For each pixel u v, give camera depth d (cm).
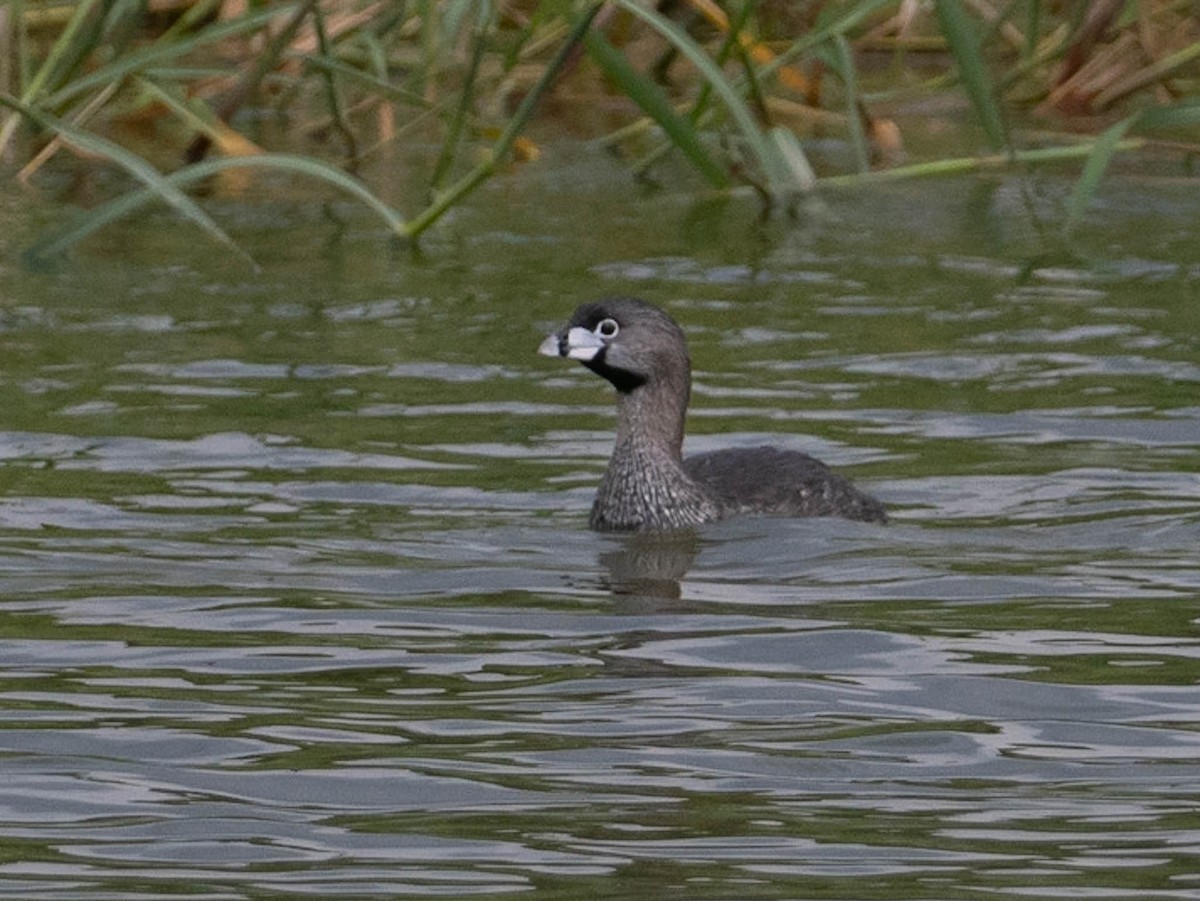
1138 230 2081
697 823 849
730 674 1028
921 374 1614
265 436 1460
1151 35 2436
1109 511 1310
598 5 1862
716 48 2536
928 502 1340
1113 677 1017
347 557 1223
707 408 1540
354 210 2184
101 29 2148
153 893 783
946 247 2027
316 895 780
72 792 880
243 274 1925
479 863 809
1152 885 787
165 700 988
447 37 2209
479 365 1647
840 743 937
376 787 887
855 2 2483
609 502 1323
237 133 2298
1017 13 2611
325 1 2389
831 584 1180
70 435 1449
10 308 1794
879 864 807
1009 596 1150
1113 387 1574
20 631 1084
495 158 1877
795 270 1942
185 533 1259
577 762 914
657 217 2150
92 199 2177
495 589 1171
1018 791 881
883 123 2384
